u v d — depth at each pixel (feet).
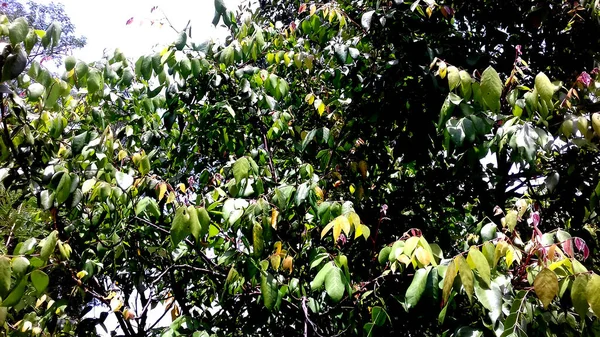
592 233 7.25
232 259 6.13
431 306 4.79
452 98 5.55
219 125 8.23
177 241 4.87
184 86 7.56
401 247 4.50
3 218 6.22
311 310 6.38
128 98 8.57
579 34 7.60
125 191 6.02
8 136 5.87
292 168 8.38
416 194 8.05
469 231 7.63
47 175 5.94
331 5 7.77
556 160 7.32
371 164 7.78
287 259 5.53
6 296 4.58
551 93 5.02
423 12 7.32
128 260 7.48
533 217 4.54
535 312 4.29
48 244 5.02
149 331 7.40
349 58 7.49
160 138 8.21
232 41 7.61
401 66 7.12
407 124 7.18
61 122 6.70
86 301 7.42
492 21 8.34
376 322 5.15
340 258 5.13
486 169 7.56
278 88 7.43
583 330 4.33
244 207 5.50
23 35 5.04
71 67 6.17
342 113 8.36
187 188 7.14
